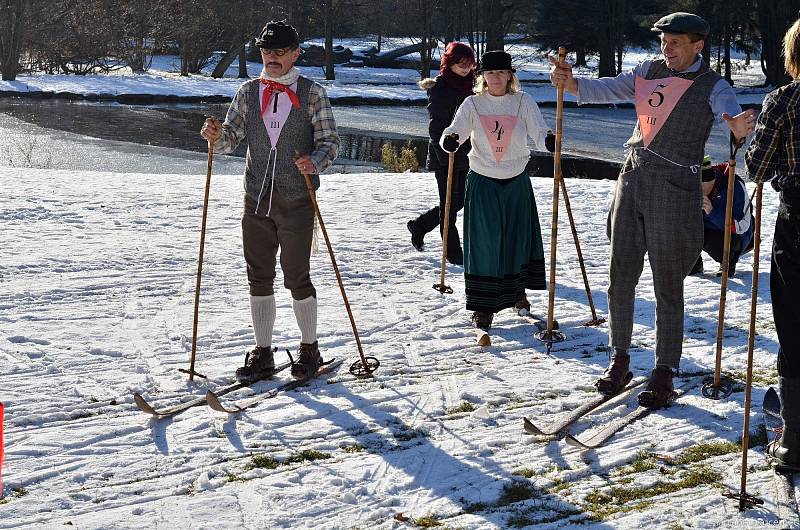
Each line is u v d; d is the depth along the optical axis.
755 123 3.68
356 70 48.31
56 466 3.67
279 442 3.95
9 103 28.59
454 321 5.72
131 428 4.04
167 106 29.41
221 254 7.26
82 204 9.16
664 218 4.35
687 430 4.11
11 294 6.02
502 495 3.50
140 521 3.26
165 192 10.05
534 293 6.37
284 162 4.57
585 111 31.00
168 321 5.57
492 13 42.84
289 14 47.47
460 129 5.51
